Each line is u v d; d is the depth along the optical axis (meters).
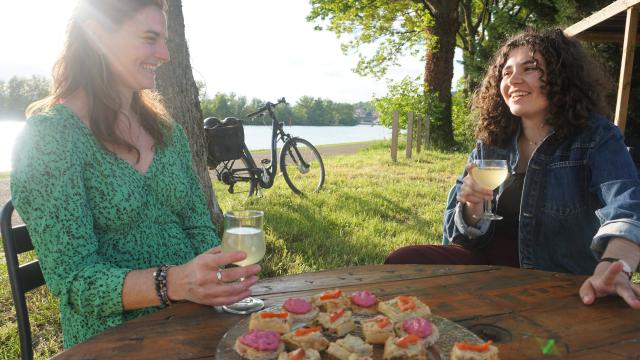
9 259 1.53
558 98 2.27
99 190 1.66
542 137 2.43
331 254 4.43
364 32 18.91
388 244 4.79
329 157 13.36
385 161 12.05
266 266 4.06
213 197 5.12
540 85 2.31
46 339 3.04
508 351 1.25
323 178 7.62
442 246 2.41
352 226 5.43
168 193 1.86
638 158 5.69
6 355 2.83
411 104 17.14
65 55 1.71
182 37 4.66
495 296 1.60
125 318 1.65
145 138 1.88
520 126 2.57
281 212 5.96
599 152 2.18
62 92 1.71
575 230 2.28
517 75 2.35
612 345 1.28
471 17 21.98
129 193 1.70
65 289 1.43
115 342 1.26
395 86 17.86
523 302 1.55
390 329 1.30
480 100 2.72
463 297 1.60
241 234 1.50
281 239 4.77
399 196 7.16
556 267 2.34
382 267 1.91
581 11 10.93
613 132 2.21
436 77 16.84
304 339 1.24
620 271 1.50
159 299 1.38
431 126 17.00
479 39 21.11
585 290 1.58
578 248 2.29
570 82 2.27
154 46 1.74
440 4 16.23
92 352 1.21
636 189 1.94
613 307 1.52
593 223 2.26
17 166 1.52
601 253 1.80
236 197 7.11
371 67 19.73
